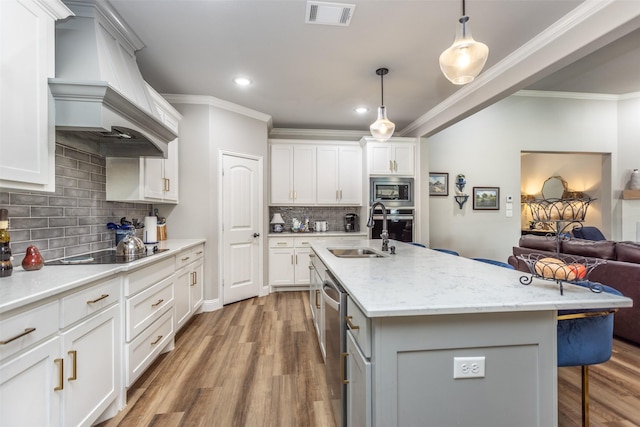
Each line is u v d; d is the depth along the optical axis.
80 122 1.64
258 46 2.53
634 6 1.74
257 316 3.38
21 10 1.38
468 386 1.08
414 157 4.54
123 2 1.97
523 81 2.60
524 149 5.23
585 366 1.50
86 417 1.45
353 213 5.10
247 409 1.78
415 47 2.56
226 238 3.79
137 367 1.91
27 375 1.13
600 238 4.90
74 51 1.84
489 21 2.19
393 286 1.29
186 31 2.31
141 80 2.38
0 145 1.27
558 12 2.09
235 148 3.90
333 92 3.50
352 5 2.03
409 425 1.06
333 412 1.67
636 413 1.71
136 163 2.56
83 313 1.43
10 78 1.32
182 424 1.66
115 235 2.65
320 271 2.29
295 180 4.66
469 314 1.08
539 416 1.11
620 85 4.75
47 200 1.92
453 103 3.62
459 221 5.14
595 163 5.91
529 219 7.39
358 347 1.22
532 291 1.20
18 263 1.70
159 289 2.25
